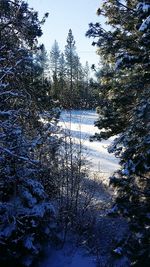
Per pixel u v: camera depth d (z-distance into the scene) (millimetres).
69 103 16297
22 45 10469
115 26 12742
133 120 9094
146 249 8773
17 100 11094
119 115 12703
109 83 12836
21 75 11055
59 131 14828
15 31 10195
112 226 14375
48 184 13727
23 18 10234
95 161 25531
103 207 15789
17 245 10258
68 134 16578
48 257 12539
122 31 12391
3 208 10141
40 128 12164
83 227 14336
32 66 11609
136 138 8836
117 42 11969
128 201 9164
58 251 12977
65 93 16719
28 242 10242
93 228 14305
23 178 10750
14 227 9906
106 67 13508
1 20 10234
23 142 10211
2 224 10047
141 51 10836
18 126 10312
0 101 10078
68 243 13531
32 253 10445
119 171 9586
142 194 9141
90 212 15273
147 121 8688
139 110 8703
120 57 9656
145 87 10656
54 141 13727
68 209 13992
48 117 13180
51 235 12227
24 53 9977
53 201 14438
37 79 13352
